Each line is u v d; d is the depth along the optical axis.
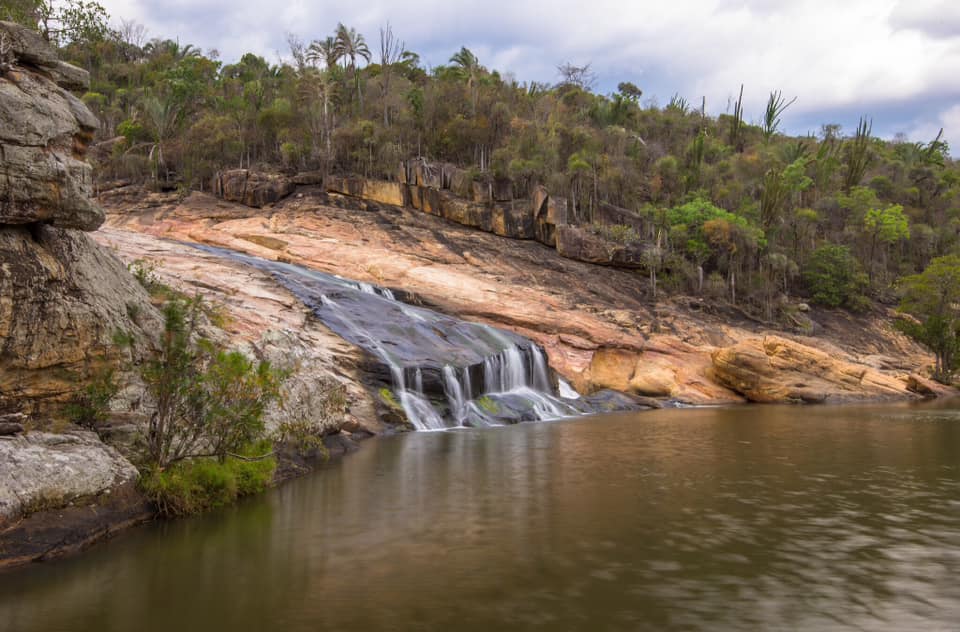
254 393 15.23
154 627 7.76
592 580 9.22
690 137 99.62
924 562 9.95
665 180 77.25
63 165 12.84
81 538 10.65
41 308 12.15
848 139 115.62
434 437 25.52
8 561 9.63
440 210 61.69
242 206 59.81
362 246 52.84
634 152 84.25
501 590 8.87
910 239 85.94
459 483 16.16
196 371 13.84
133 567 9.83
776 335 56.44
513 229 61.25
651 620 7.84
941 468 18.06
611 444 23.25
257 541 11.18
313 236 53.25
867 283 70.50
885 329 66.00
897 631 7.52
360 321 33.62
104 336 13.32
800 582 9.11
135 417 13.30
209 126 68.75
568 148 76.12
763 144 98.38
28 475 10.50
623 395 42.31
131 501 12.03
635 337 48.25
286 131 68.25
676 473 17.45
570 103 101.50
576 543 11.01
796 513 13.01
